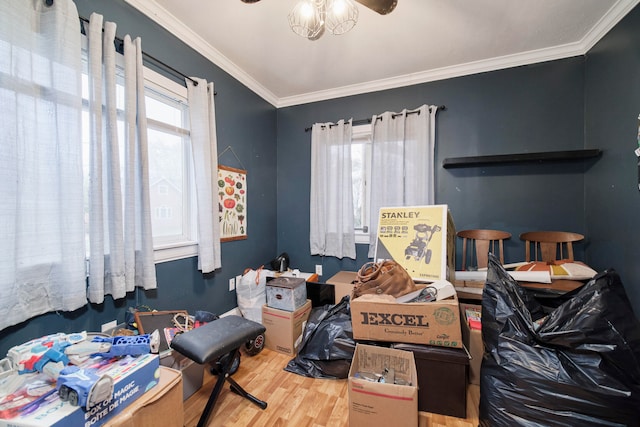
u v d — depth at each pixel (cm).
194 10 178
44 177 121
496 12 179
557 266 196
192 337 130
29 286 117
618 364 96
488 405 116
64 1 124
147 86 174
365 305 143
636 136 161
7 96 108
